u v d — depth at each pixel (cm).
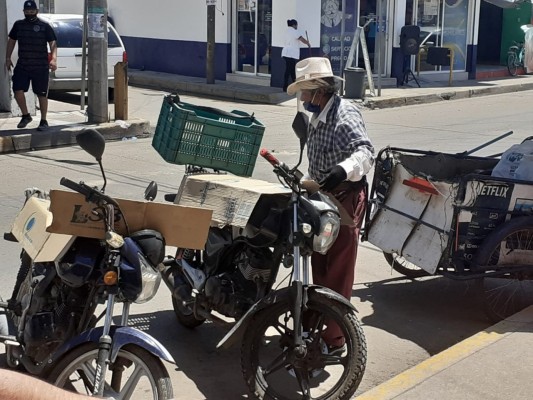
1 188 918
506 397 428
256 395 425
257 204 432
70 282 367
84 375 377
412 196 571
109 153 1169
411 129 1431
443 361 475
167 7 2197
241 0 2014
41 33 1215
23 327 411
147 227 370
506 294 580
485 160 642
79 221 359
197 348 513
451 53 2103
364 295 620
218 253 456
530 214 549
